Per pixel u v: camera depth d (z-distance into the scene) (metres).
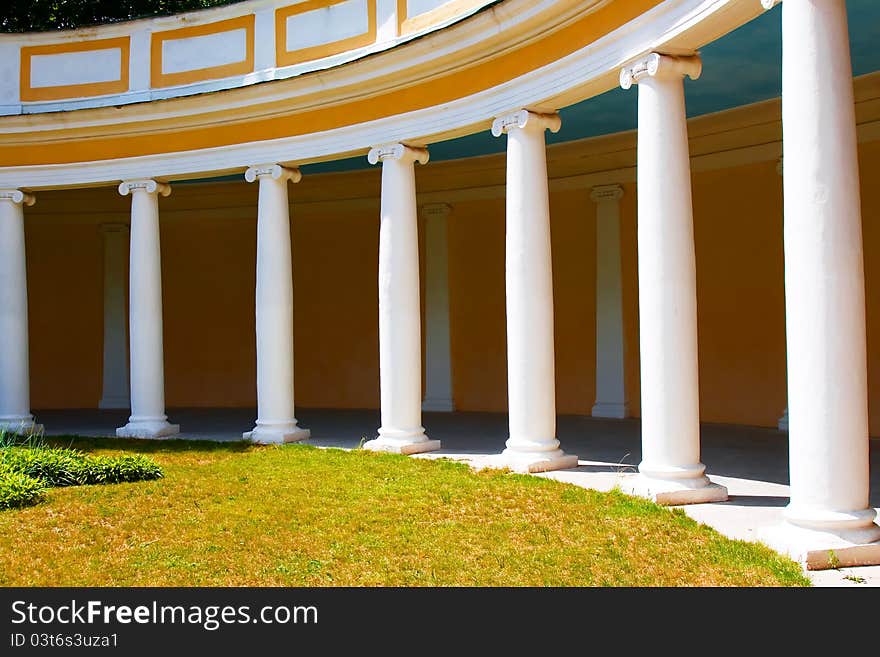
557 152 20.33
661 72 10.75
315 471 13.62
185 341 25.72
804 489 8.39
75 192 25.09
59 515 10.98
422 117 15.10
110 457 14.16
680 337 10.79
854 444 8.23
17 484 11.80
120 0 30.11
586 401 21.14
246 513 11.02
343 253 24.44
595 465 13.69
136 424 18.27
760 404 18.30
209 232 25.56
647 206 10.90
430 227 23.03
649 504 10.44
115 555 9.38
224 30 18.28
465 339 22.83
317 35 17.20
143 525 10.52
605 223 20.48
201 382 25.58
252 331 25.22
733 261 18.67
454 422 20.23
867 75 15.40
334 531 10.09
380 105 15.75
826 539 8.16
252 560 9.12
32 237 25.92
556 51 12.64
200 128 17.81
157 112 17.78
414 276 15.66
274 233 17.20
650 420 10.99
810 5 8.29
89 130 18.44
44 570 8.91
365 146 16.00
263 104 16.97
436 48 14.33
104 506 11.44
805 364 8.32
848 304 8.18
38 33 19.41
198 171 17.86
